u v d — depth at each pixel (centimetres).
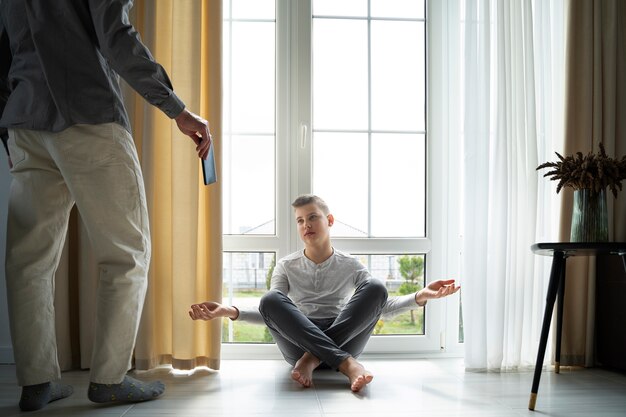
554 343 232
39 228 162
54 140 155
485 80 228
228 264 250
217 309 204
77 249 223
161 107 158
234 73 254
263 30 255
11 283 160
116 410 163
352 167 257
